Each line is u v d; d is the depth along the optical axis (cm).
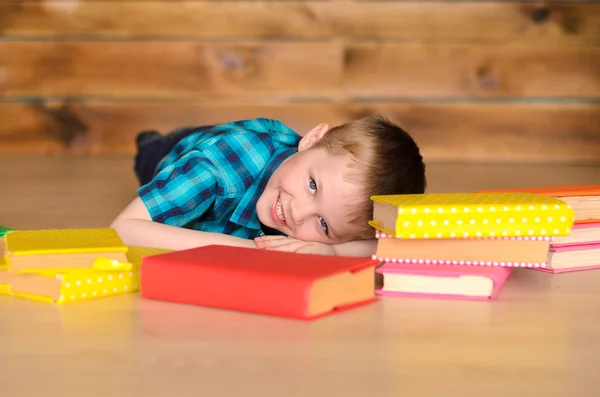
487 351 96
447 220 115
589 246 138
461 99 342
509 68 340
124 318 106
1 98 334
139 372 88
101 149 337
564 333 103
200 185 149
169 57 334
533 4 338
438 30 339
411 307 113
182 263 112
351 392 83
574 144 341
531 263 117
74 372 88
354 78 339
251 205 153
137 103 336
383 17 338
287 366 90
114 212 204
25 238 119
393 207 117
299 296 104
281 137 162
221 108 336
